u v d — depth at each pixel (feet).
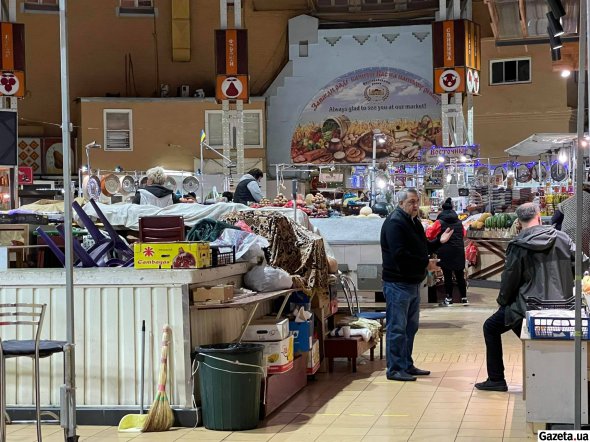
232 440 19.27
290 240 26.89
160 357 20.97
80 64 96.73
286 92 97.19
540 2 51.93
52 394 21.54
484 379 25.96
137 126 93.35
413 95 95.50
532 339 18.88
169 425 20.49
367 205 47.93
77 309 21.39
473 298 51.47
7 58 68.69
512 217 59.00
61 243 25.70
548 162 59.93
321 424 20.68
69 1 96.27
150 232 23.02
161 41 97.66
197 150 93.71
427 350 32.07
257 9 98.43
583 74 15.64
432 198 66.28
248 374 20.27
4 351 17.62
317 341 27.09
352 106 96.43
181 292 20.93
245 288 24.67
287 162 97.14
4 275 21.70
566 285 21.99
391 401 23.11
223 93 74.69
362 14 96.48
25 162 95.09
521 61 88.43
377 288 39.01
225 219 26.84
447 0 93.30
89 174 45.75
